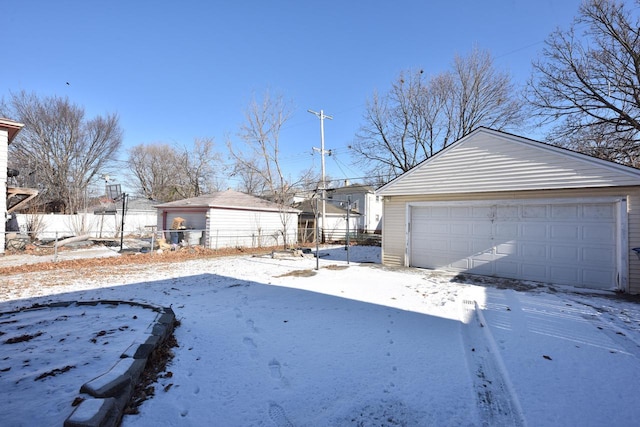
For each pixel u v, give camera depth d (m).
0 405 2.32
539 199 8.41
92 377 2.79
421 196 10.56
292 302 6.17
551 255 8.26
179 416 2.53
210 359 3.60
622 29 15.23
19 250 13.85
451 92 23.12
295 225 21.52
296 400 2.85
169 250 14.83
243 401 2.80
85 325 4.23
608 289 7.47
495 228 9.16
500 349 4.06
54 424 2.13
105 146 32.31
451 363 3.64
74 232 19.52
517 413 2.75
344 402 2.84
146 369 3.18
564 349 4.07
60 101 29.05
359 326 4.82
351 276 9.10
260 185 32.00
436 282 8.24
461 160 9.59
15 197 16.56
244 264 11.62
